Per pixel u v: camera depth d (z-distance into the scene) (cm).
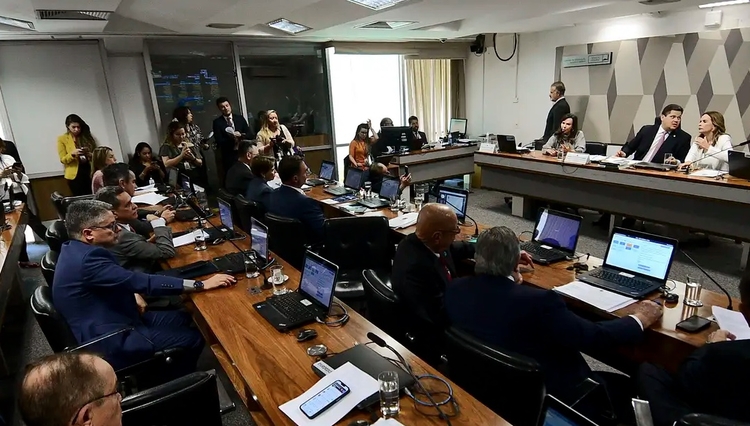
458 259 260
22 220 390
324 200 417
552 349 159
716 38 492
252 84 663
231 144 557
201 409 138
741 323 162
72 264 204
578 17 554
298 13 463
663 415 140
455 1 424
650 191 405
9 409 240
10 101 529
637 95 573
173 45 596
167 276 223
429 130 818
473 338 146
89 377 103
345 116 762
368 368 146
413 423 124
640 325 169
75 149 529
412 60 771
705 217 375
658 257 206
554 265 238
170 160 514
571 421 103
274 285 220
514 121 753
